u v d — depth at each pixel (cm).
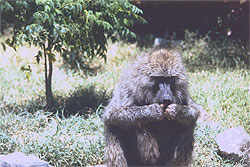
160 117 501
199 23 1459
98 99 913
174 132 538
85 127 752
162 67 505
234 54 1277
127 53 1294
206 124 761
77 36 811
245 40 1356
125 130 539
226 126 790
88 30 818
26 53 1304
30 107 878
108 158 543
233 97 884
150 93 513
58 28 748
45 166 586
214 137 721
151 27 1470
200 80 1008
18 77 1110
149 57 518
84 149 655
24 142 671
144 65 517
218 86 949
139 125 518
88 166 642
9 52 1297
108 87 1025
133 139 534
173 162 536
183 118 504
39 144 654
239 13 1386
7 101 934
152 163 538
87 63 1234
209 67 1154
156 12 1466
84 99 919
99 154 663
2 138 659
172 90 515
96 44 856
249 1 1306
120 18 841
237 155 676
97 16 796
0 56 1275
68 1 768
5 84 1045
